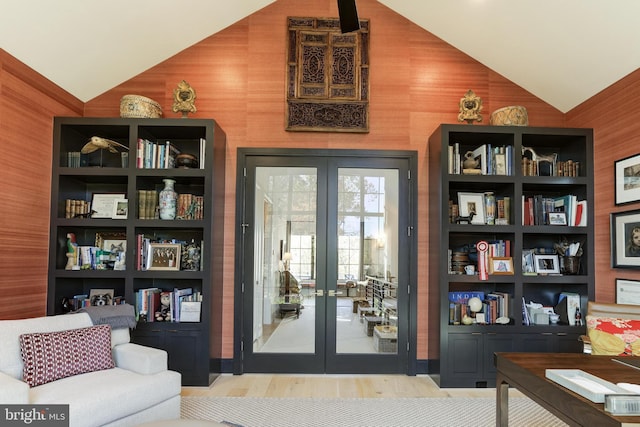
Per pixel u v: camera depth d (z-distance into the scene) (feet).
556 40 11.28
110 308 9.98
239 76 13.67
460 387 11.96
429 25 13.56
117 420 7.59
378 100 13.70
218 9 12.62
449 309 12.49
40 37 10.10
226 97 13.65
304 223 13.44
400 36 13.84
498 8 11.28
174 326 11.85
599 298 12.10
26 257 10.79
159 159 12.37
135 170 12.09
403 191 13.51
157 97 13.60
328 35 13.67
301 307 13.26
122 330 10.02
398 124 13.66
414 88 13.76
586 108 12.87
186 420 6.39
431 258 13.05
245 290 13.21
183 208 12.51
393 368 13.15
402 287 13.33
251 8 13.46
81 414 6.93
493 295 12.89
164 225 12.03
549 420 9.75
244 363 13.07
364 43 13.74
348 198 13.51
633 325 9.25
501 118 12.72
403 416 9.95
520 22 11.34
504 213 12.84
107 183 13.57
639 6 9.13
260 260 13.37
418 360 13.19
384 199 13.55
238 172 13.39
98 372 8.63
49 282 11.70
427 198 13.53
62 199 12.17
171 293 12.19
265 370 13.05
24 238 10.71
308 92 13.57
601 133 12.18
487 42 12.82
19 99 10.42
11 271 10.21
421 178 13.57
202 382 11.76
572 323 12.39
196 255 12.57
